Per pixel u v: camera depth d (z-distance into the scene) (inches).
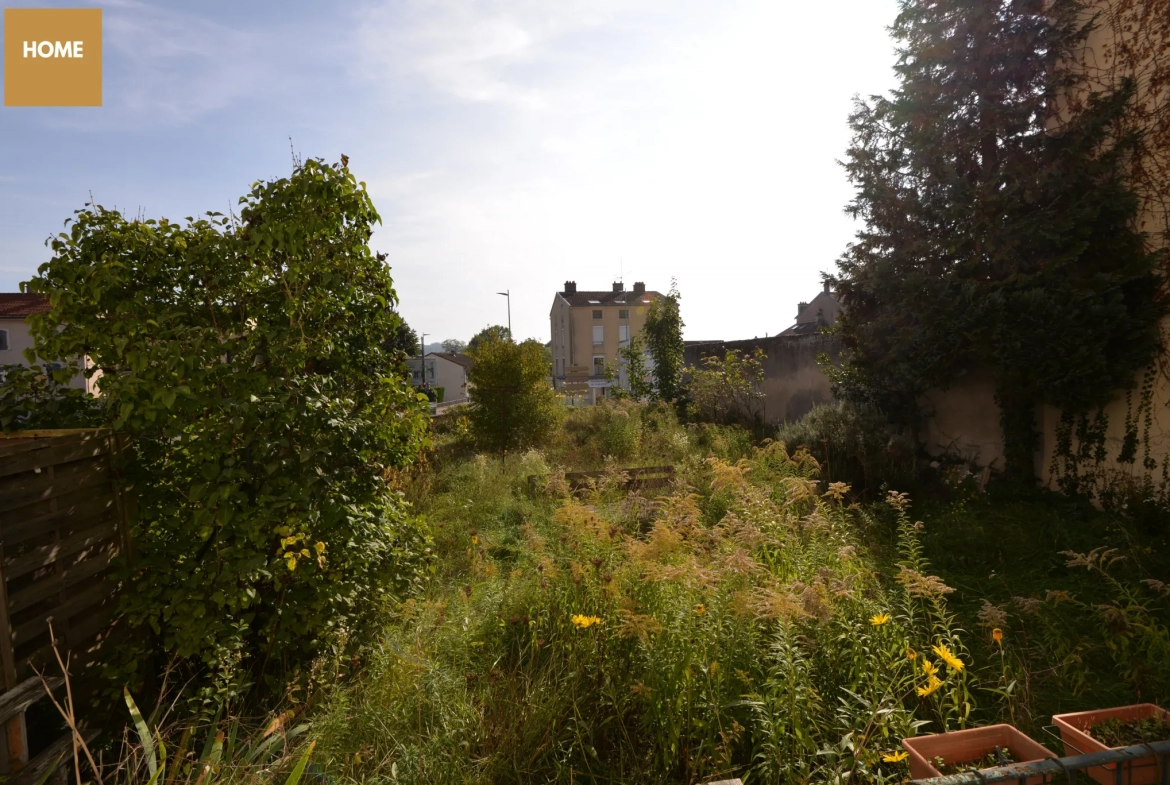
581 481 288.0
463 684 119.1
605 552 143.0
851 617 117.6
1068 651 132.6
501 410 485.4
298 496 127.1
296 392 133.8
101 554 116.0
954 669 101.0
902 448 299.0
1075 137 247.3
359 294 164.2
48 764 87.9
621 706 109.3
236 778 91.7
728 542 149.6
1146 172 235.9
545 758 101.4
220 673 117.3
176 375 122.6
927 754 80.9
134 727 110.3
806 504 220.2
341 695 118.7
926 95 284.8
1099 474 250.7
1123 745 83.4
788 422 458.9
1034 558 202.8
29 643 101.8
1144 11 235.5
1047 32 255.8
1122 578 177.6
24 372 134.0
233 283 142.5
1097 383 235.0
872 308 324.2
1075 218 238.5
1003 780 66.7
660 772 98.2
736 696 103.3
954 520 234.1
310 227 141.8
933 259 286.0
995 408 292.4
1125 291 235.9
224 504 123.0
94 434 114.8
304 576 129.0
